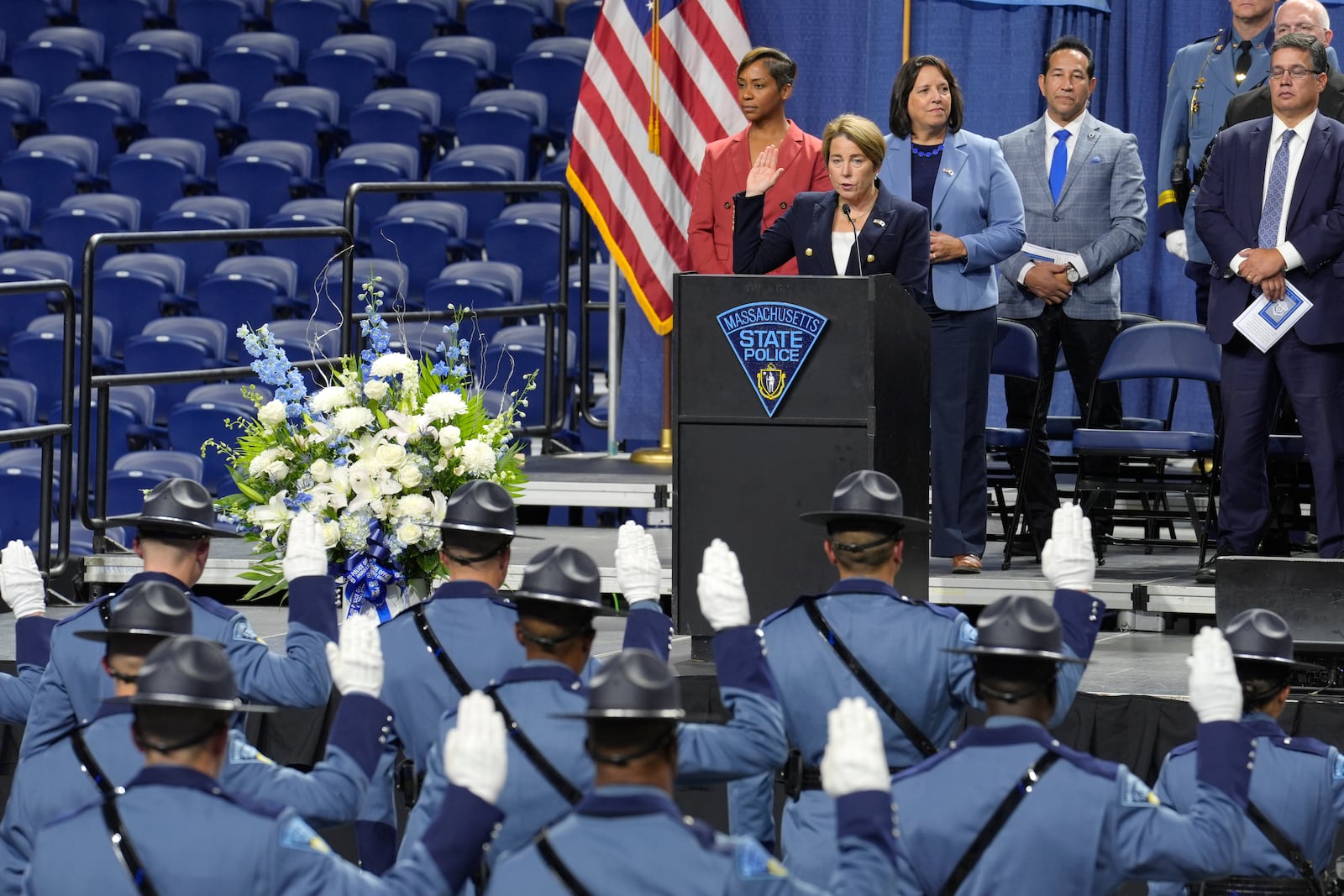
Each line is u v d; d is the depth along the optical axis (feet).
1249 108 62.64
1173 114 71.67
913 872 30.48
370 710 31.94
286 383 49.80
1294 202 57.11
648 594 37.09
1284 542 64.90
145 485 87.71
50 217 112.98
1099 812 29.94
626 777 26.20
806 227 54.44
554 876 25.49
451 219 109.81
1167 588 58.65
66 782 33.30
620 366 96.94
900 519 36.14
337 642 37.22
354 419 48.34
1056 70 70.74
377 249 107.65
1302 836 36.42
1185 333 66.28
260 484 49.52
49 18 134.82
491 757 26.53
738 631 32.30
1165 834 29.81
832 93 86.38
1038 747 30.63
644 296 82.28
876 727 25.95
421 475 48.29
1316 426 57.11
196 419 92.43
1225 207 58.65
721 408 47.78
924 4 86.22
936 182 62.64
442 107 122.52
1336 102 64.03
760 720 31.45
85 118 123.65
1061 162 70.90
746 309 47.44
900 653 35.50
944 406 59.93
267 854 27.09
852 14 85.92
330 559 49.42
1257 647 36.35
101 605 38.93
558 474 75.46
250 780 31.42
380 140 118.01
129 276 105.81
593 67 83.25
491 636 37.52
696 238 69.15
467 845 26.14
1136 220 69.62
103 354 102.99
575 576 33.24
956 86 63.52
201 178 118.52
